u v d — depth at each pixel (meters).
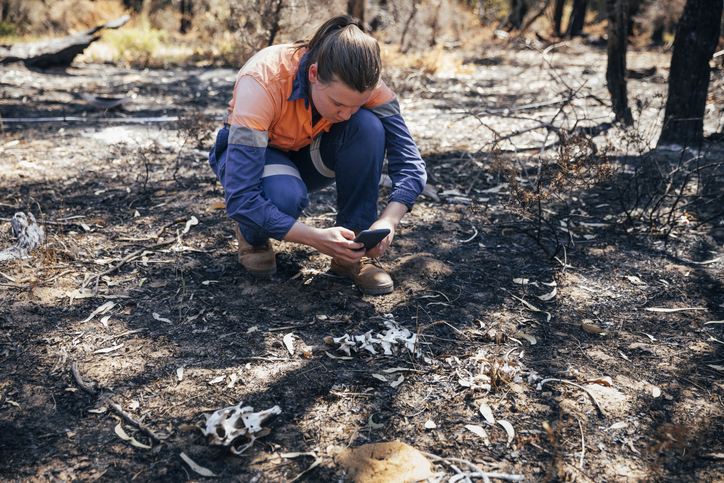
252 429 1.54
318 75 1.77
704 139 4.83
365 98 1.78
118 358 1.88
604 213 3.29
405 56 10.68
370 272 2.35
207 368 1.85
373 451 1.50
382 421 1.64
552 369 1.89
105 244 2.71
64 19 15.63
